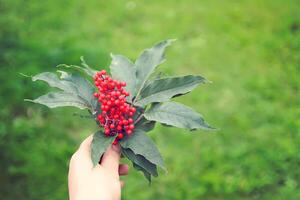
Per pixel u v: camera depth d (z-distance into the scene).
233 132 1.14
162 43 0.49
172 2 1.65
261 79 1.31
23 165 1.04
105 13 1.57
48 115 1.17
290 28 1.52
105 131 0.44
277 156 1.08
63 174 1.03
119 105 0.44
